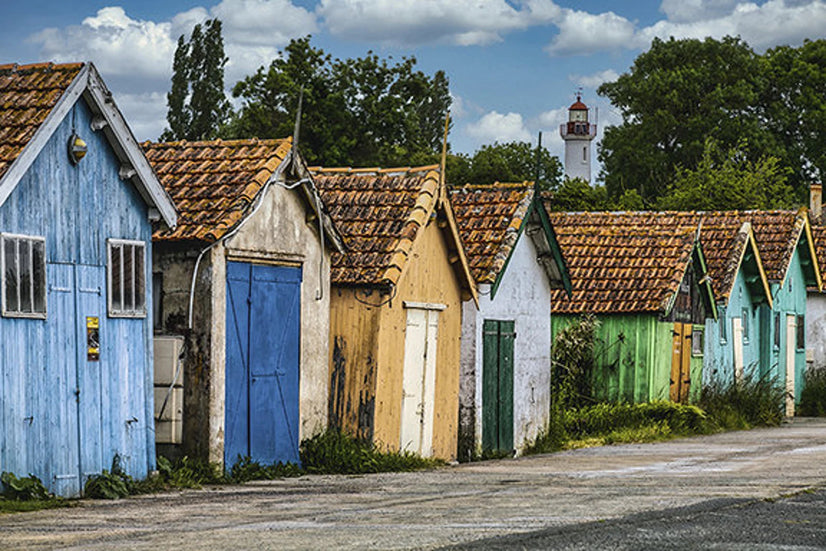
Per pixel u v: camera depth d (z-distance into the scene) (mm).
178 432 18391
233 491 17312
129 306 17250
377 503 15742
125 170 17094
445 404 24281
